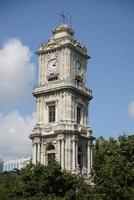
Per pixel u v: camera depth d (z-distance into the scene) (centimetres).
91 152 12662
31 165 9262
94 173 10288
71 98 12462
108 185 9100
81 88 12925
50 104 12694
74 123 12238
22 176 8931
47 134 12294
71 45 12912
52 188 8756
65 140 11975
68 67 12769
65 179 9012
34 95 12988
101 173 9500
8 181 10762
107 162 9769
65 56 12862
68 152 11875
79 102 12825
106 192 9062
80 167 12300
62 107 12394
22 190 8700
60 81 12550
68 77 12638
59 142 11969
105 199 8956
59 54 13012
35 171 8881
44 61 13262
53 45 13100
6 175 11956
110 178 9225
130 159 10319
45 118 12669
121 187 9219
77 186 9362
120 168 9438
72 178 9188
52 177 8800
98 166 10344
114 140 10950
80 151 12438
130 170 9562
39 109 12838
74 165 11825
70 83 12469
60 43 12962
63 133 11975
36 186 8656
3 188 9412
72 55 13025
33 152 12438
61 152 11875
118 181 9294
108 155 10656
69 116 12294
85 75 13525
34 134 12450
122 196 9019
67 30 13375
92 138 12769
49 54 13225
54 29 13462
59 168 9038
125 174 9406
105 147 10856
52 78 13000
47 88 12731
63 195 8881
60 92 12550
